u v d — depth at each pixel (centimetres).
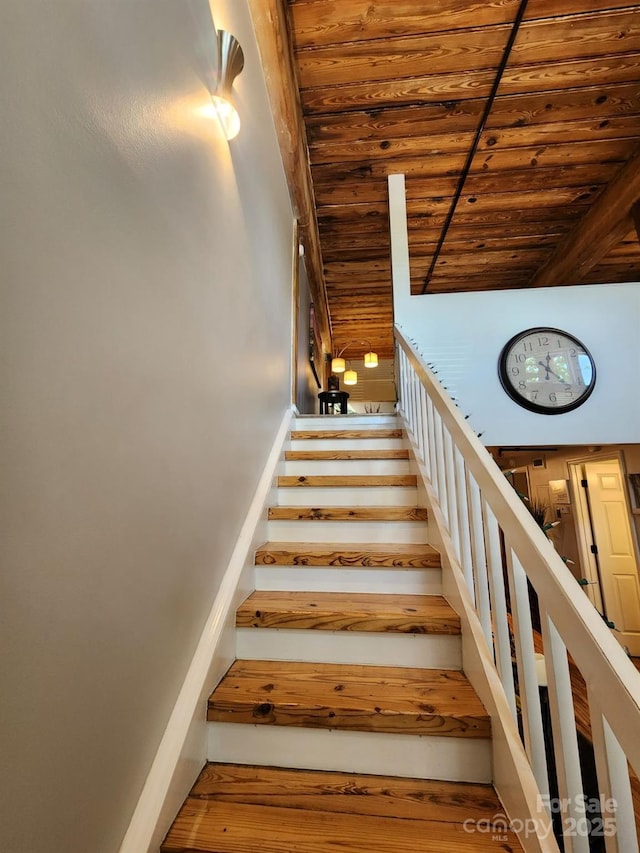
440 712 104
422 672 124
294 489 217
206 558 119
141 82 86
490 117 287
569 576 74
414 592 154
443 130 299
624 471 416
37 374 56
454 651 128
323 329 582
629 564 425
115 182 75
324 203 379
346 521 187
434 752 103
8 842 50
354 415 305
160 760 87
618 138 305
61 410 61
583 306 296
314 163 331
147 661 84
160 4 96
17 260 53
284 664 129
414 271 487
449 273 492
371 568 157
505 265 475
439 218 393
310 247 378
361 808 93
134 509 80
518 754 90
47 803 56
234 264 155
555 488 502
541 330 292
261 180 209
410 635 129
